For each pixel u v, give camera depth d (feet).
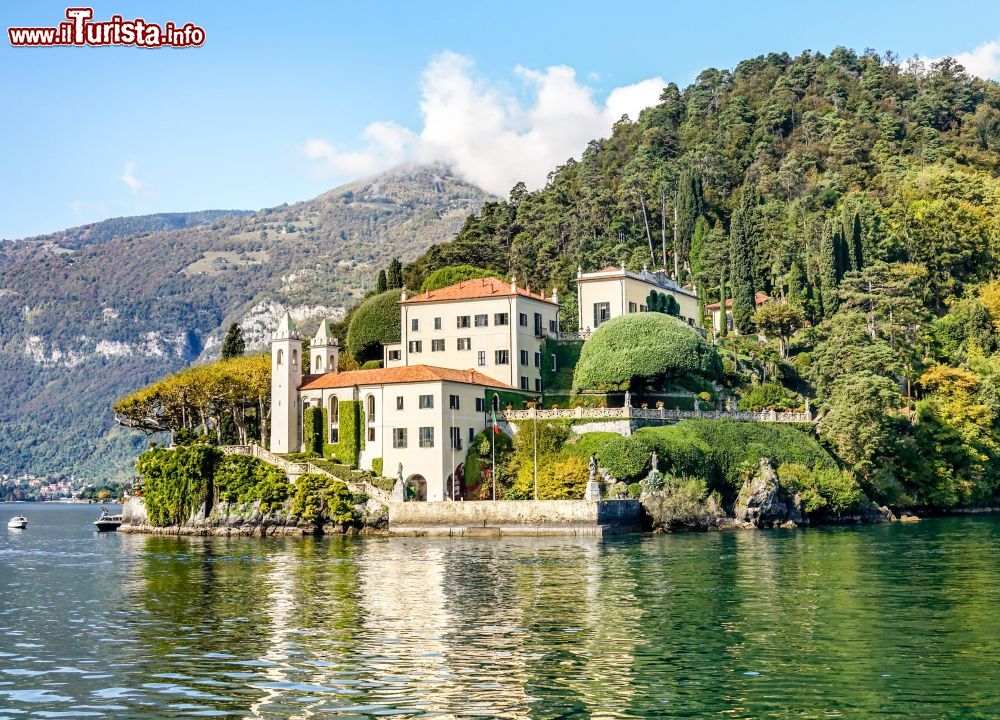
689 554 287.48
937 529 379.55
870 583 225.97
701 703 131.54
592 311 512.22
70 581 260.42
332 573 258.37
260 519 394.11
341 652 162.50
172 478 416.26
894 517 437.17
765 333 599.57
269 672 150.41
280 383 438.81
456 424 410.72
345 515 379.14
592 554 288.92
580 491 383.45
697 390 482.69
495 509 358.84
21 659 162.71
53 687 145.07
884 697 133.28
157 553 331.36
